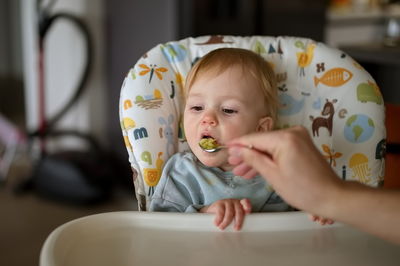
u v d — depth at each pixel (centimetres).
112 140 291
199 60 104
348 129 101
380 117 100
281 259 72
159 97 104
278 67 108
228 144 58
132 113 101
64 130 280
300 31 271
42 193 261
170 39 229
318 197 51
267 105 103
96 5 281
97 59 290
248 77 100
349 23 308
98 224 79
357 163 100
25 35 302
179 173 101
